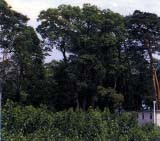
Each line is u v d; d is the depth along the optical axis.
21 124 26.55
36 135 25.36
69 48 76.12
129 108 82.44
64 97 74.81
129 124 29.92
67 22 75.69
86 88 74.38
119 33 78.19
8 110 26.86
